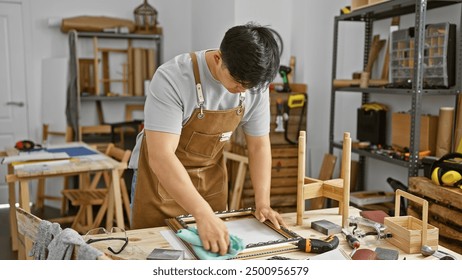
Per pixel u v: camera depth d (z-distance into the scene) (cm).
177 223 154
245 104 169
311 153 444
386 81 334
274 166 394
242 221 160
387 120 358
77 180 487
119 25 507
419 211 256
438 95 305
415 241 134
